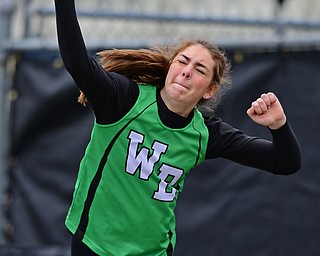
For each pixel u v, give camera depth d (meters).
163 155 13.77
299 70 21.66
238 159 14.92
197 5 27.69
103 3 27.55
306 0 26.64
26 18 23.89
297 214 21.47
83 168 13.99
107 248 13.91
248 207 21.66
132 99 13.60
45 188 22.84
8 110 23.20
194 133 14.02
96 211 13.88
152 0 27.88
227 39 22.03
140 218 13.87
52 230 22.72
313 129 21.52
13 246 22.08
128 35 26.98
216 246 21.77
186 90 13.47
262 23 23.19
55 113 22.80
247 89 21.80
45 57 22.95
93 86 13.02
